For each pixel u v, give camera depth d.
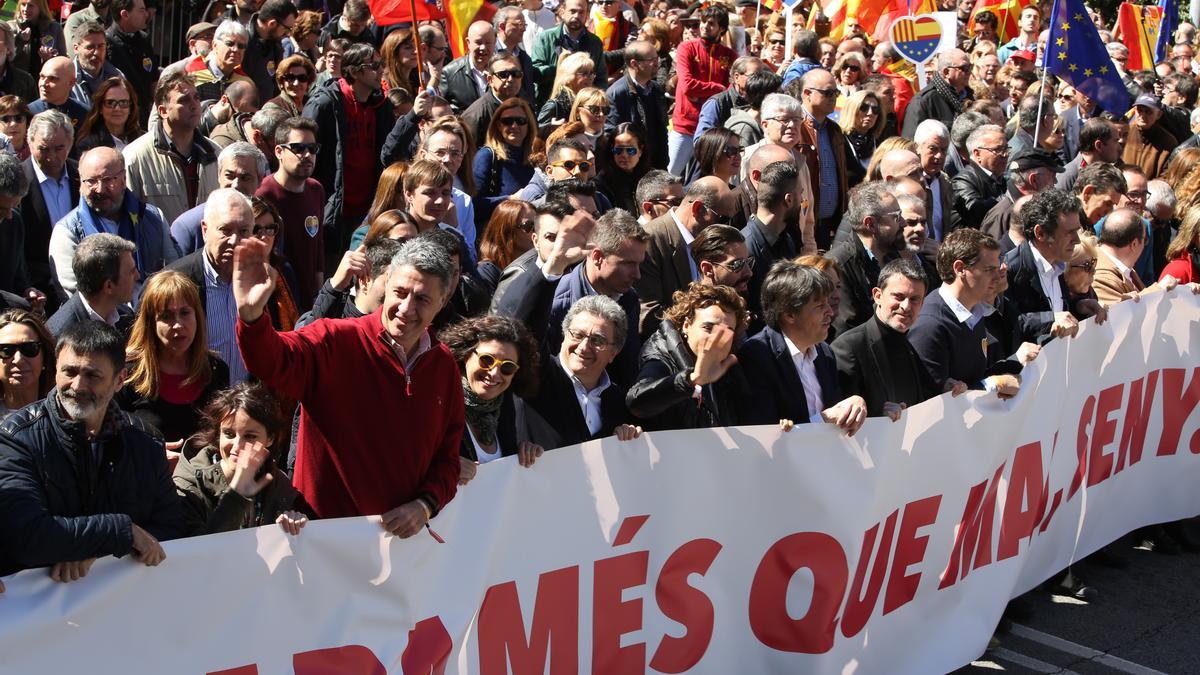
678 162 10.16
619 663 4.44
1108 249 7.31
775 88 9.42
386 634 3.75
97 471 3.43
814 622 4.89
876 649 5.18
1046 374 5.93
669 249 6.32
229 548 3.41
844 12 13.64
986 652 5.86
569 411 4.57
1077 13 9.42
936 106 10.50
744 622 4.73
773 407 4.93
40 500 3.24
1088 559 7.07
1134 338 6.73
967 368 5.71
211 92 8.61
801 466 4.75
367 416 3.72
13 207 5.70
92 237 5.05
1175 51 15.45
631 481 4.37
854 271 6.46
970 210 8.75
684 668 4.60
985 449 5.52
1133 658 5.89
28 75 8.29
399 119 7.96
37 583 3.12
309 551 3.56
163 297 4.66
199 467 4.09
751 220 6.61
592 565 4.32
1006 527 5.80
